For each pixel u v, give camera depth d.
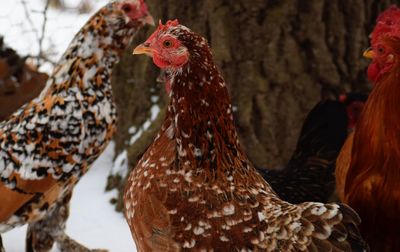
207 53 3.93
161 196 3.96
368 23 6.75
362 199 4.45
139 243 4.12
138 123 6.98
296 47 6.58
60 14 9.82
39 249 5.69
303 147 5.84
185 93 3.96
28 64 7.16
